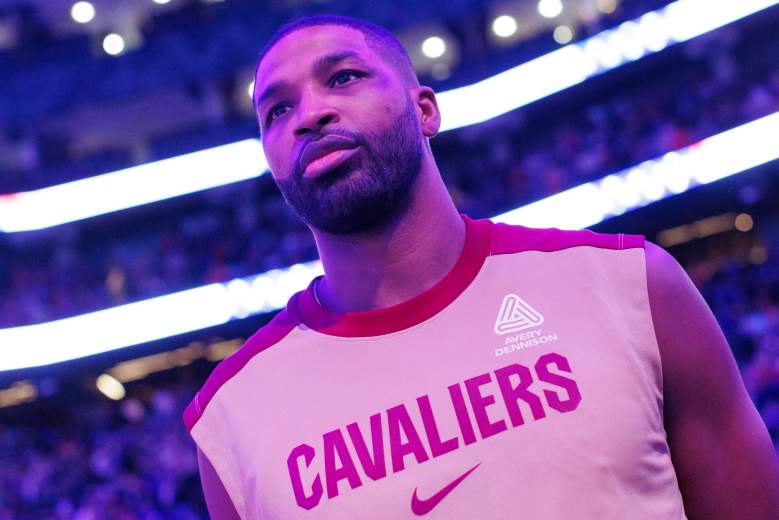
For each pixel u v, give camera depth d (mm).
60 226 21359
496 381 1218
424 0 20703
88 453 17703
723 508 1317
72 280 21047
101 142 23188
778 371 10484
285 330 1381
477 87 19688
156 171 20391
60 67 21781
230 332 19094
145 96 21672
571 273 1300
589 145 18344
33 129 22047
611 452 1173
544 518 1144
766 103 15328
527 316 1265
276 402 1308
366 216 1302
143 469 16594
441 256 1340
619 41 18156
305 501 1221
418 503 1172
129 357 19219
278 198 21016
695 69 18641
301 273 18656
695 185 15977
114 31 22453
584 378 1208
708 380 1293
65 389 21156
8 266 21812
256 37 21156
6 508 16531
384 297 1343
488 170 19844
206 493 1434
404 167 1312
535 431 1181
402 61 1447
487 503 1156
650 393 1230
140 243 21812
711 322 1322
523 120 20312
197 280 19328
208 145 20391
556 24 21406
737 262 16516
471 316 1280
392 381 1253
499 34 21547
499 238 1372
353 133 1285
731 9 16812
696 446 1315
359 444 1224
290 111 1361
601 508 1152
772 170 15766
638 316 1267
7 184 20453
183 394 18516
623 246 1320
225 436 1354
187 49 21391
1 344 19141
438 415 1211
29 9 22016
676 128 16938
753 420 1334
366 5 20969
